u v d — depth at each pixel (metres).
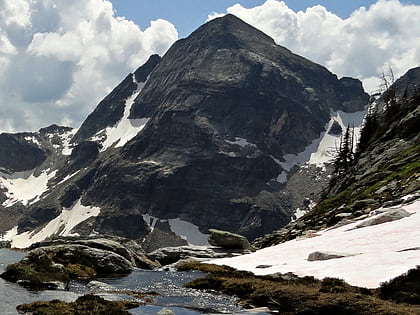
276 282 31.52
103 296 27.20
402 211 50.34
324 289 26.31
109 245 46.50
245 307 26.25
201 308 25.48
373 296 24.95
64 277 31.92
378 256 34.78
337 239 48.16
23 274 29.44
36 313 20.86
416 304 23.23
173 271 46.69
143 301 26.69
